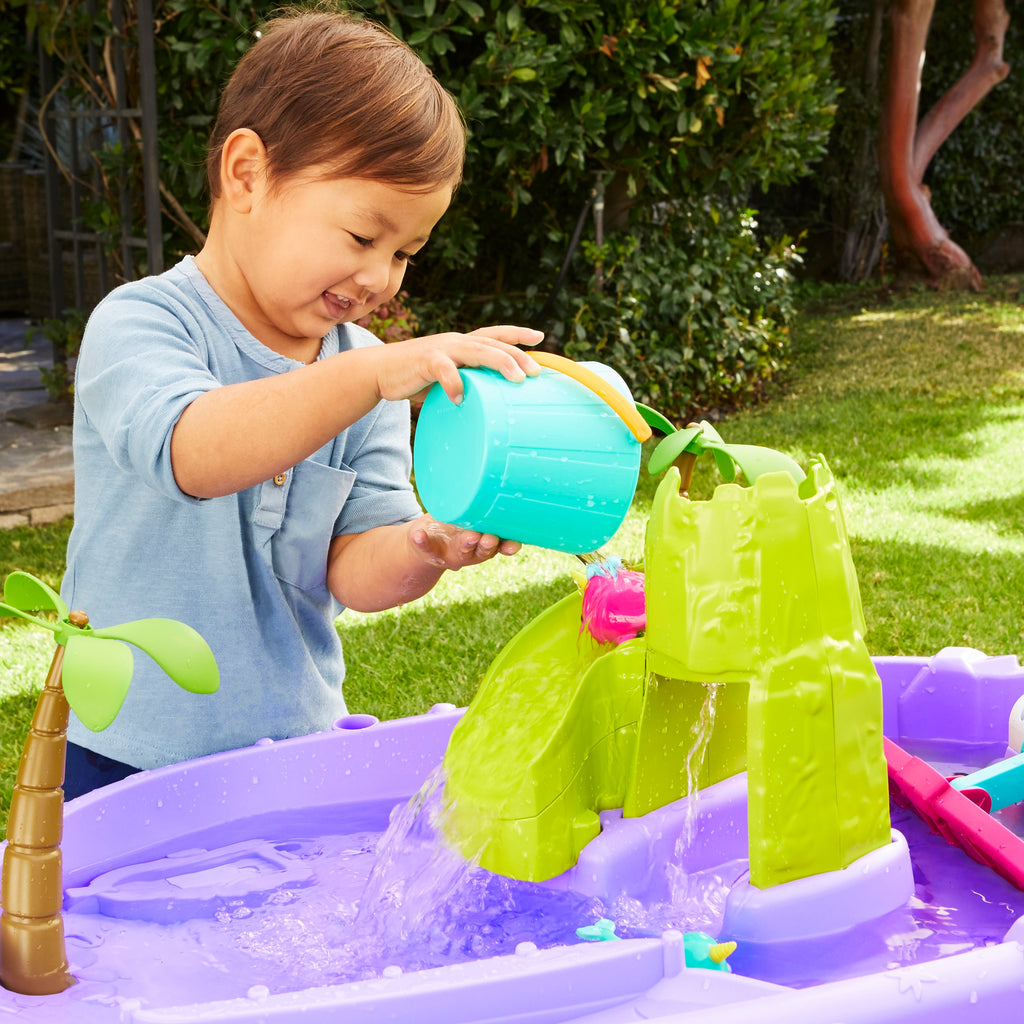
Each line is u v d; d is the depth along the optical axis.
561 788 1.23
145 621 0.88
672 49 5.21
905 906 1.21
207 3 4.64
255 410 1.07
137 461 1.12
